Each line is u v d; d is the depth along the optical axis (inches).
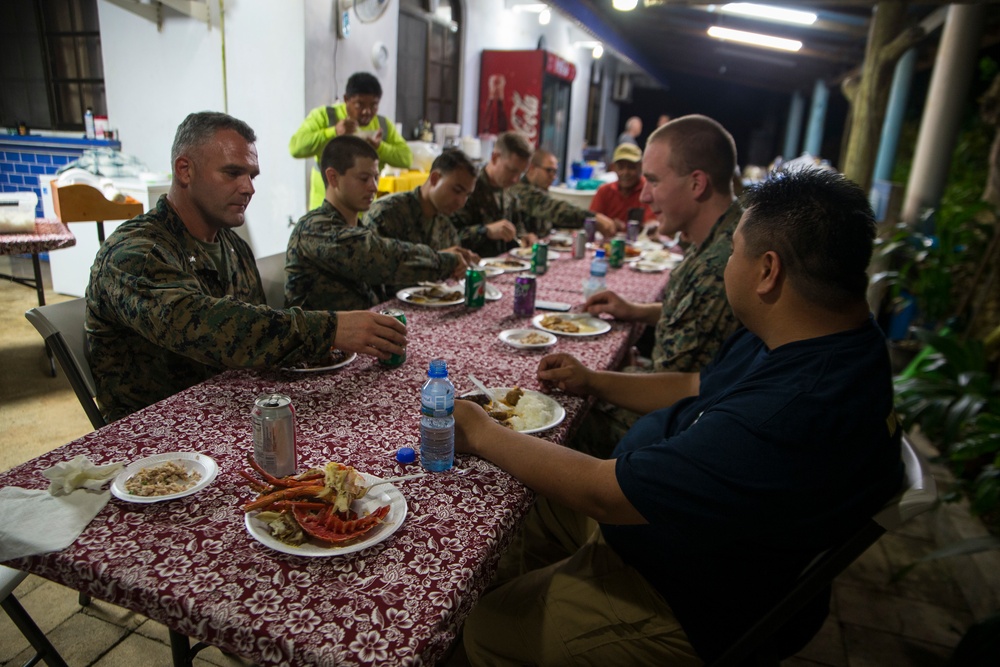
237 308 48.3
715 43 356.2
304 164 162.4
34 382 122.0
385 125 166.6
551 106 319.6
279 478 38.4
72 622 65.9
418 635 27.0
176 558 31.2
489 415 47.3
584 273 112.9
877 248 151.6
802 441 32.0
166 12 166.9
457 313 80.4
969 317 134.0
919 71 322.3
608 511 36.4
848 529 34.6
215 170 56.7
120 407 54.8
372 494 36.9
